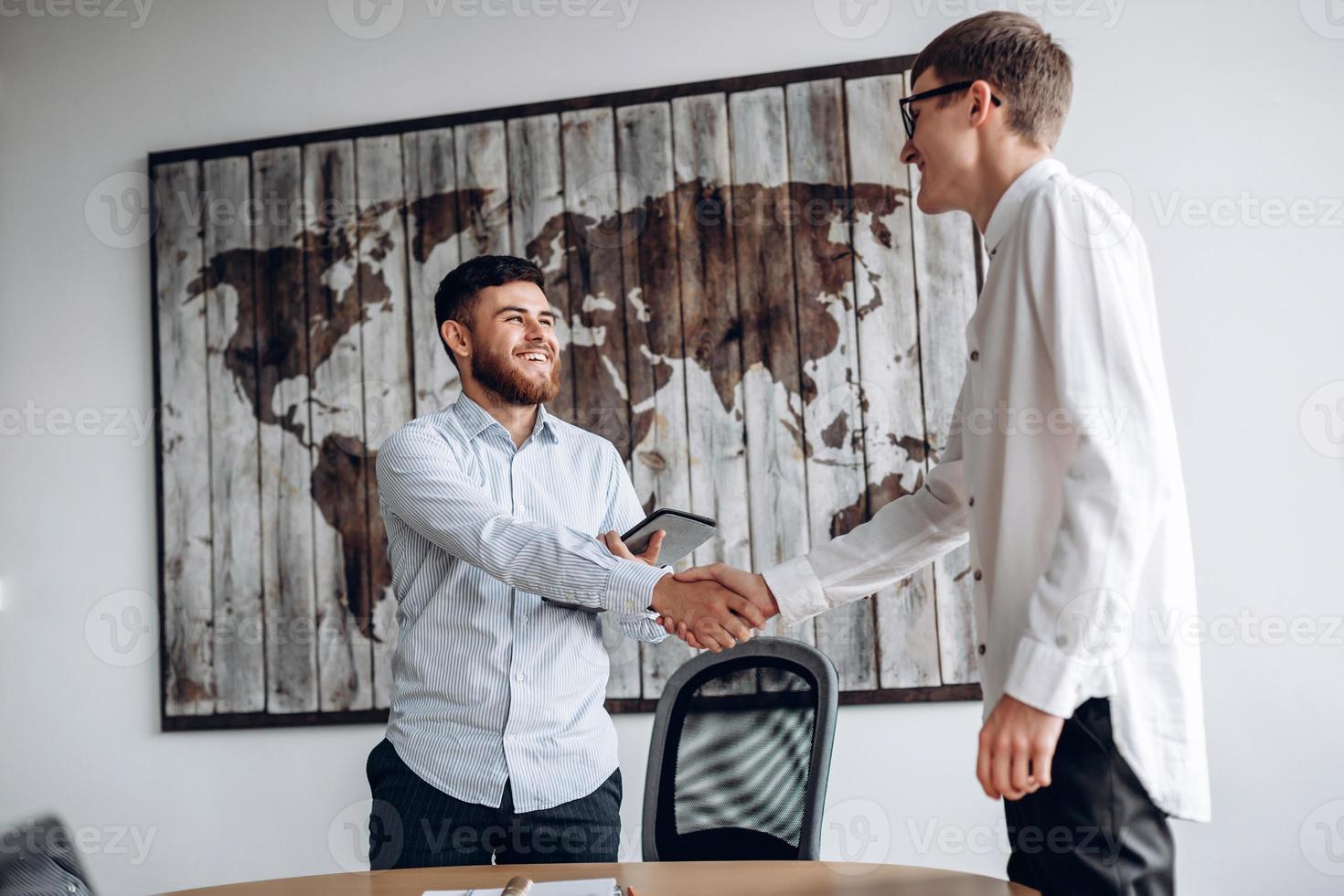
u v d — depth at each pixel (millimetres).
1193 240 2566
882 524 1615
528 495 1993
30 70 3150
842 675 2598
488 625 1858
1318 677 2447
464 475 1960
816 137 2715
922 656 2578
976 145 1312
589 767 1862
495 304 2008
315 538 2885
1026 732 1067
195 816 2877
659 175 2781
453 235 2873
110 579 2986
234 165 3002
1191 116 2582
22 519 3035
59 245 3094
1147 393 1107
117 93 3109
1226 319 2543
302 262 2947
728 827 1701
